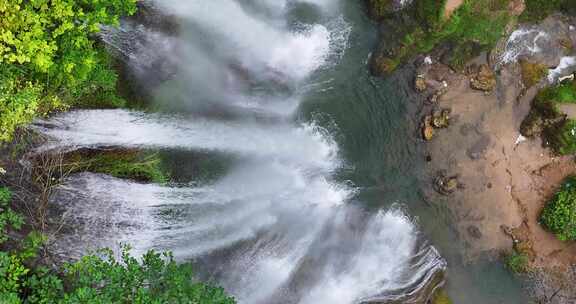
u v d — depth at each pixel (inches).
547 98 538.3
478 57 541.0
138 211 472.7
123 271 324.2
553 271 544.1
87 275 327.3
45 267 355.9
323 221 534.3
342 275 522.6
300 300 509.7
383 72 542.3
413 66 542.3
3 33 305.3
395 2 518.9
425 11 504.4
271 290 506.3
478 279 544.7
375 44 544.4
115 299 313.3
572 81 542.0
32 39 321.4
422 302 527.2
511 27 526.6
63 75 366.9
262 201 522.3
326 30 545.3
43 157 413.7
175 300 326.0
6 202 369.7
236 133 521.7
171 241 486.9
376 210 545.6
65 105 394.6
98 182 447.5
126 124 464.8
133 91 478.3
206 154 507.5
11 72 341.7
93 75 415.5
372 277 527.2
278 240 519.2
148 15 486.9
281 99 539.5
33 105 343.3
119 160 459.2
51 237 410.3
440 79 541.0
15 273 313.9
